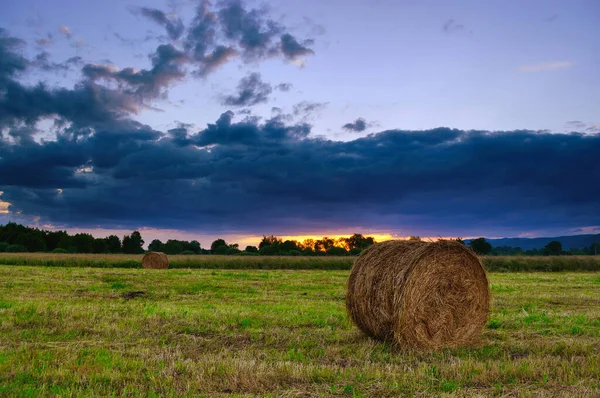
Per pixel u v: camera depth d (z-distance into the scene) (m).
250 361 7.47
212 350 8.55
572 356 8.13
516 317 12.34
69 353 8.01
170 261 36.53
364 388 6.50
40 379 6.64
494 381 6.95
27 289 17.19
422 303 9.38
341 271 31.17
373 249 10.30
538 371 7.29
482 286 10.15
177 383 6.53
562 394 6.26
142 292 16.97
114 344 8.77
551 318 12.21
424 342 9.40
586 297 16.75
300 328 10.52
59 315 11.21
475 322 10.00
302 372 6.99
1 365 7.11
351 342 9.55
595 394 6.25
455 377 7.05
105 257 43.81
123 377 6.75
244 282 21.19
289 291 18.11
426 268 9.45
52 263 34.62
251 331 10.00
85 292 16.64
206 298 15.72
